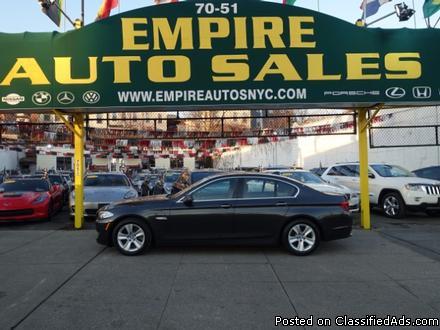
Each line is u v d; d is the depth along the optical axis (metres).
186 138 15.75
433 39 9.69
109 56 9.47
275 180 7.85
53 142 18.25
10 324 4.54
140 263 7.10
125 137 16.45
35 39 9.49
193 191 7.77
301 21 9.57
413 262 7.14
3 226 11.64
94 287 5.80
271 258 7.44
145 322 4.58
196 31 9.49
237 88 9.44
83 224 10.97
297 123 24.20
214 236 7.62
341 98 9.53
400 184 12.44
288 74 9.50
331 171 15.48
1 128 16.47
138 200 7.96
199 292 5.57
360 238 9.27
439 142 16.38
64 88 9.44
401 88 9.58
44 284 5.95
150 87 9.43
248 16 9.52
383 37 9.62
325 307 5.01
